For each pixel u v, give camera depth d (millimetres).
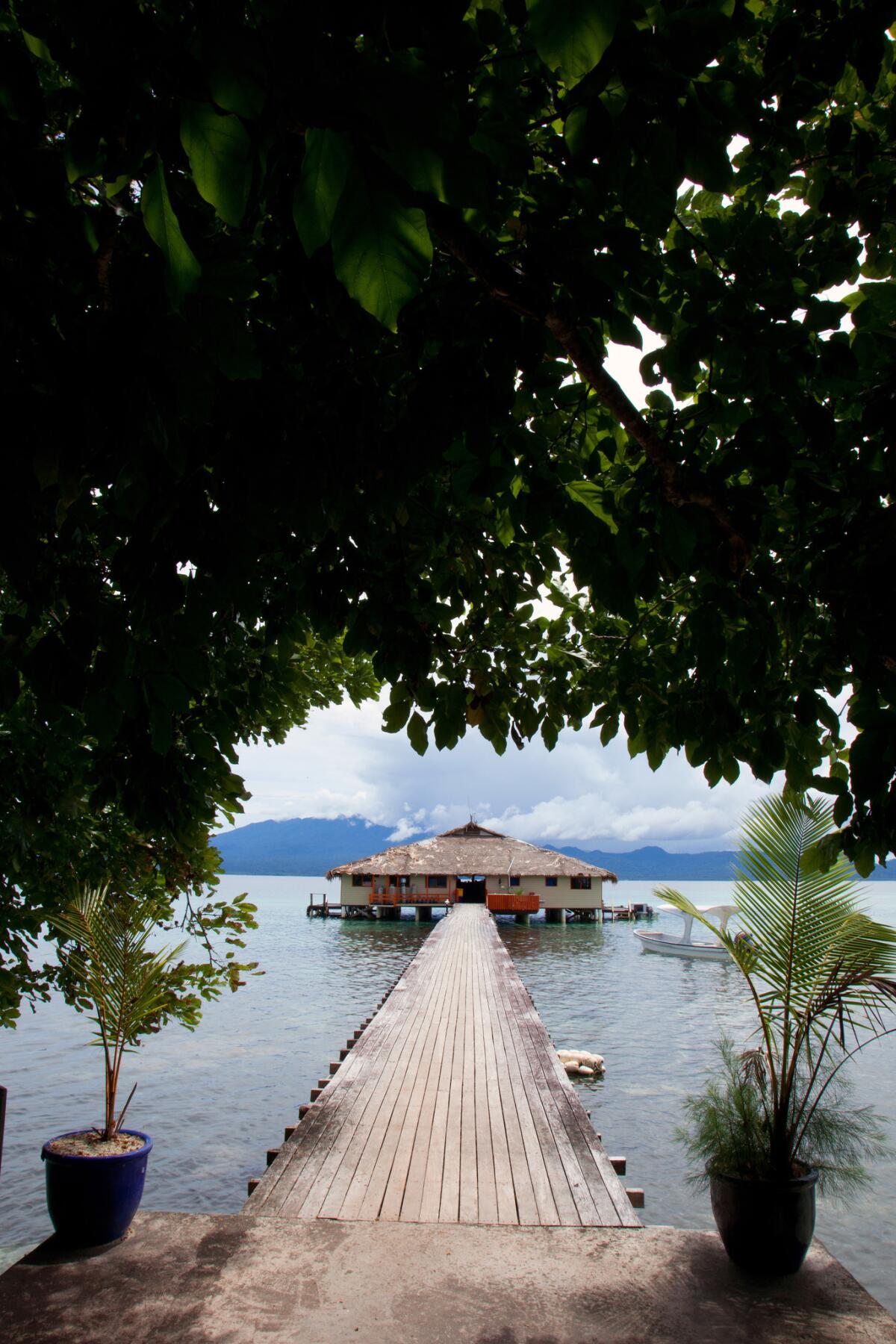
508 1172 4734
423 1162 4891
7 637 2529
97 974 4242
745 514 2717
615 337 2277
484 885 49031
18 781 4000
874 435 2674
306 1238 3893
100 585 2508
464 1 1233
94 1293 3365
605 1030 16719
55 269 1865
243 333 1654
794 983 3875
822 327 2455
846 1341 3072
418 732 3766
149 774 3373
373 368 2629
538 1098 6211
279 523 2775
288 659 3846
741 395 2674
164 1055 14328
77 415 1727
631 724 3885
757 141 2211
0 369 1685
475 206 1142
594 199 1954
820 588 2918
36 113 1475
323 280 2209
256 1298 3336
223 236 1879
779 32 2041
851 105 2869
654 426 3127
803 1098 3799
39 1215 7906
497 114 1758
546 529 2789
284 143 1474
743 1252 3576
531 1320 3197
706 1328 3154
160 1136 10211
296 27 1110
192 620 2367
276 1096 11898
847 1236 7758
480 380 2320
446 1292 3400
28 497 1728
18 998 5031
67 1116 10914
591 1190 4473
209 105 1188
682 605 4102
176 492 2240
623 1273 3574
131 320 1626
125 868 5273
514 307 2131
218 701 3875
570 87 1323
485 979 12766
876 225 2521
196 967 4934
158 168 1272
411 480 2412
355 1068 7172
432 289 2330
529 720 4160
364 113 1076
